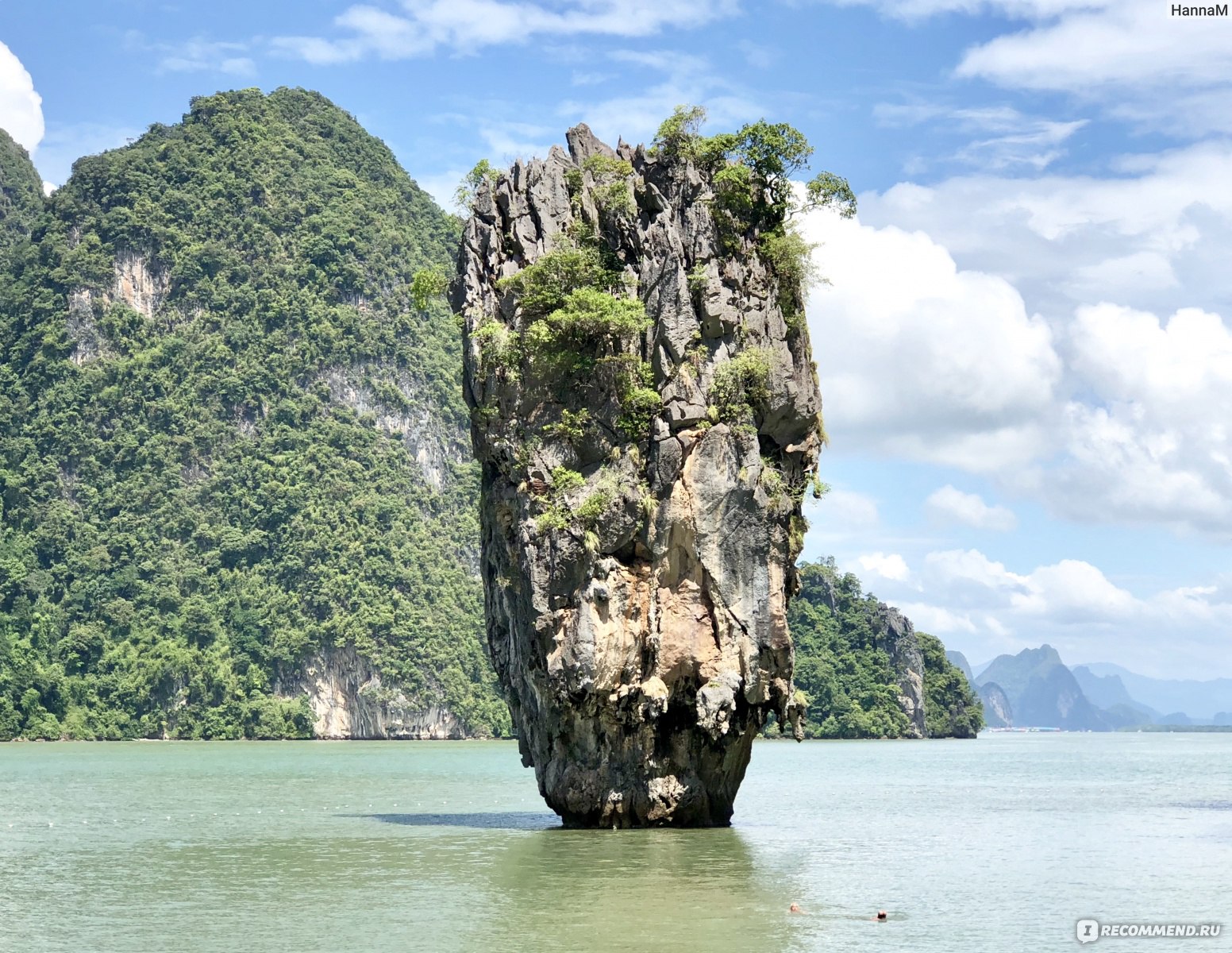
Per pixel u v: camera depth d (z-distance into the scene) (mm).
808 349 57094
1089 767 141125
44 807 77188
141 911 40469
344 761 146250
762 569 53906
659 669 53375
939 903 41938
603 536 53062
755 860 49344
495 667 59375
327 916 39219
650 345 54656
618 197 55938
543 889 42969
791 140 56844
